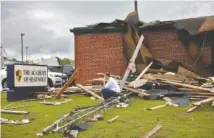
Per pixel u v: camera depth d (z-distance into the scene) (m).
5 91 20.62
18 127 8.66
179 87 15.44
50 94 16.28
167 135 7.57
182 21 20.55
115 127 8.40
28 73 15.91
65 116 9.22
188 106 11.94
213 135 7.57
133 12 21.94
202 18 20.20
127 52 21.41
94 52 22.23
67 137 7.47
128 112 10.70
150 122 8.98
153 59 20.45
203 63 20.22
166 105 12.18
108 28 21.70
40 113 10.97
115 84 13.56
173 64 20.23
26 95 15.75
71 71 25.53
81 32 22.59
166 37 21.12
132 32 21.47
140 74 18.22
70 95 16.50
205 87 15.28
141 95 14.47
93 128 8.30
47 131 7.83
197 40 20.33
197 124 8.73
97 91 15.96
